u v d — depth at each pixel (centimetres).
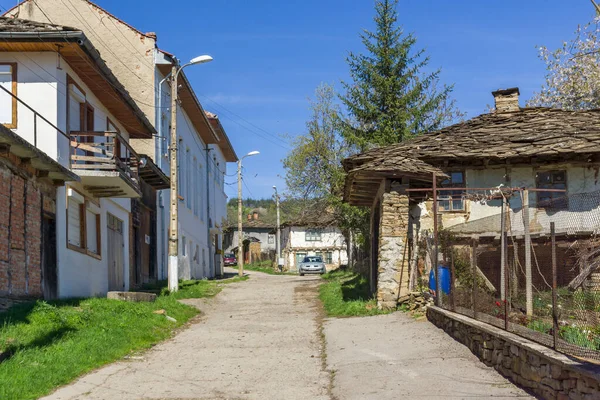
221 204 5003
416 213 1952
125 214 2295
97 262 1950
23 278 1405
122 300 1712
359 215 3195
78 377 995
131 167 1983
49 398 866
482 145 1950
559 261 1288
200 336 1469
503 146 1930
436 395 841
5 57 1630
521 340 883
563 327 878
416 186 1836
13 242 1361
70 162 1703
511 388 860
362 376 980
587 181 1917
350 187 1969
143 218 2584
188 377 1026
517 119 2123
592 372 659
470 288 1278
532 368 826
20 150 1328
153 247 2730
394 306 1672
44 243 1543
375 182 1858
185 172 3447
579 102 2945
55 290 1600
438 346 1166
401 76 3023
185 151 3453
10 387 850
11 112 1612
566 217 1304
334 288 2442
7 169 1334
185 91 3136
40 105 1620
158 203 2839
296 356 1200
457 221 1944
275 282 3394
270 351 1261
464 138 2014
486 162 1947
